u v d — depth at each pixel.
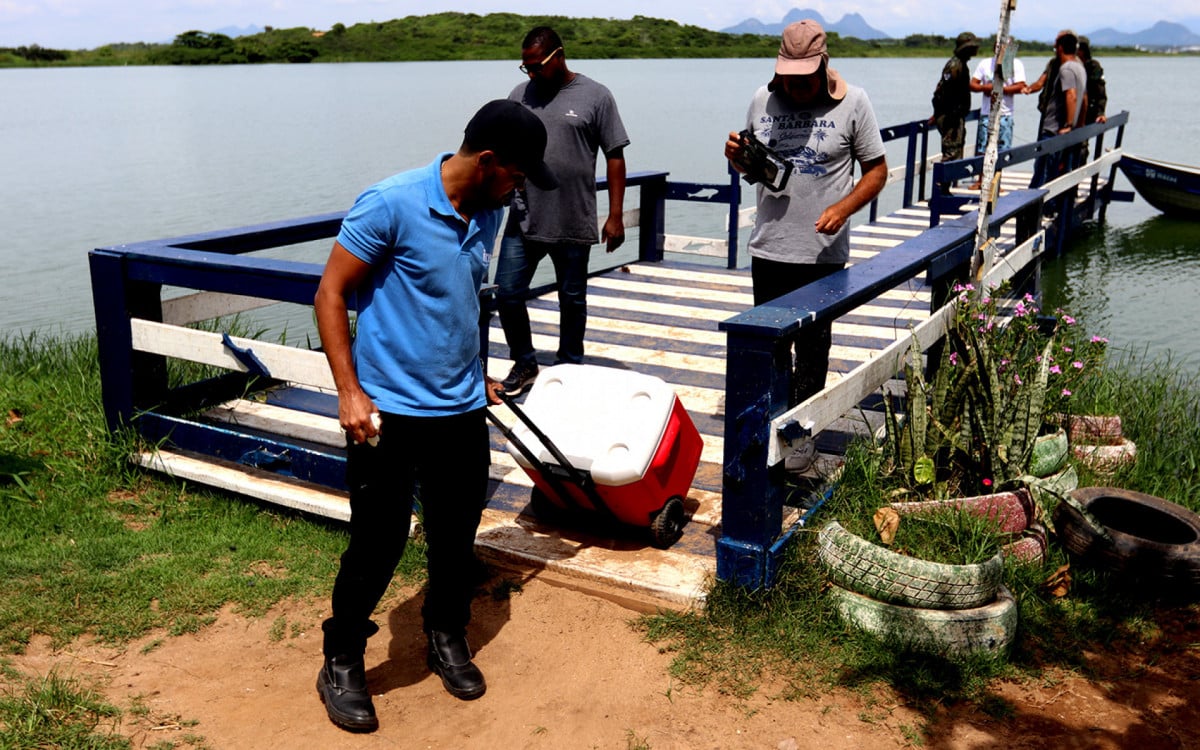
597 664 3.52
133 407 5.04
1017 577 4.01
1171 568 4.02
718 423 5.46
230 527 4.51
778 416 3.62
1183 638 3.85
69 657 3.51
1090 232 15.96
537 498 4.35
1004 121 12.39
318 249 14.23
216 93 60.12
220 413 5.64
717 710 3.28
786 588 3.75
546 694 3.37
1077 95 12.63
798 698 3.35
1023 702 3.41
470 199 2.98
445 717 3.25
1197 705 3.41
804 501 4.34
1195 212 16.69
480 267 3.08
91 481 4.88
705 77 75.38
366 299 3.04
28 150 27.78
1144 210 18.22
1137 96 50.91
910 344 4.68
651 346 6.89
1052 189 11.17
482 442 3.26
